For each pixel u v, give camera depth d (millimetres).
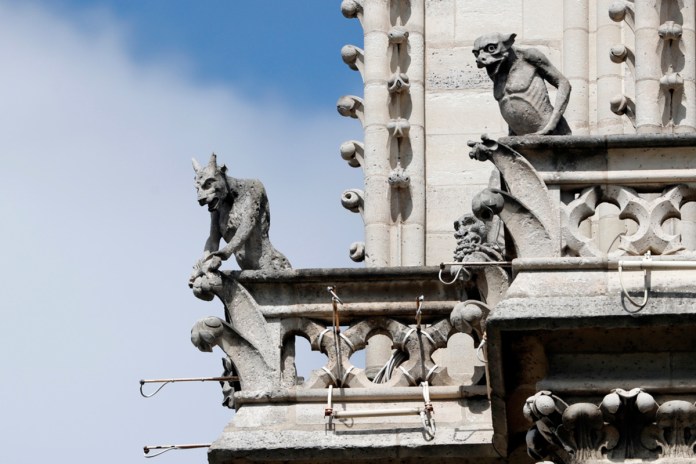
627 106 44781
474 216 41344
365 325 41250
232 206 41844
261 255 41812
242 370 41031
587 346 37000
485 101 45531
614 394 36625
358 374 40906
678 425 36594
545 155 37906
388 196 45156
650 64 44656
